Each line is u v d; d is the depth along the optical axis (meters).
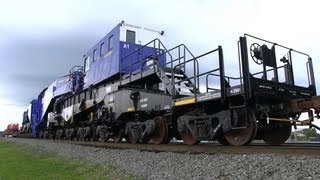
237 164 7.04
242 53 9.38
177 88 12.41
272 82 9.85
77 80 25.81
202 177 6.80
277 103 10.25
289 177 5.68
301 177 5.59
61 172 9.37
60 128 27.45
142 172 8.21
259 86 9.41
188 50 12.62
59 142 19.84
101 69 19.81
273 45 10.70
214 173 6.85
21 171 9.72
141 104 13.98
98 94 19.64
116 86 17.38
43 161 12.22
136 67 17.50
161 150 10.48
